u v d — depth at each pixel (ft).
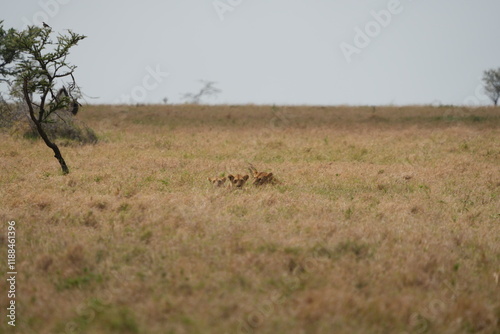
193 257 102.53
